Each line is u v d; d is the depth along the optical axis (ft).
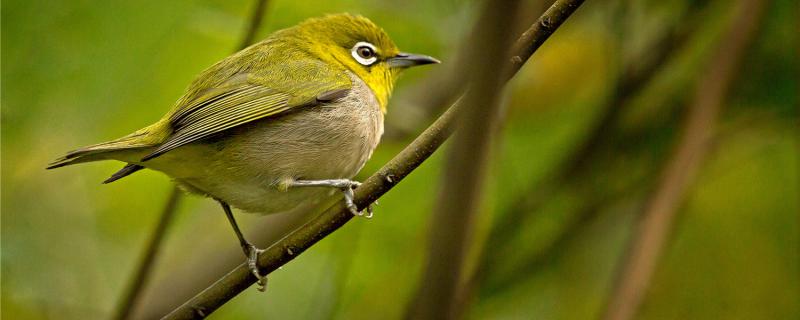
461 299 35.94
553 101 42.04
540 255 40.91
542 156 41.42
